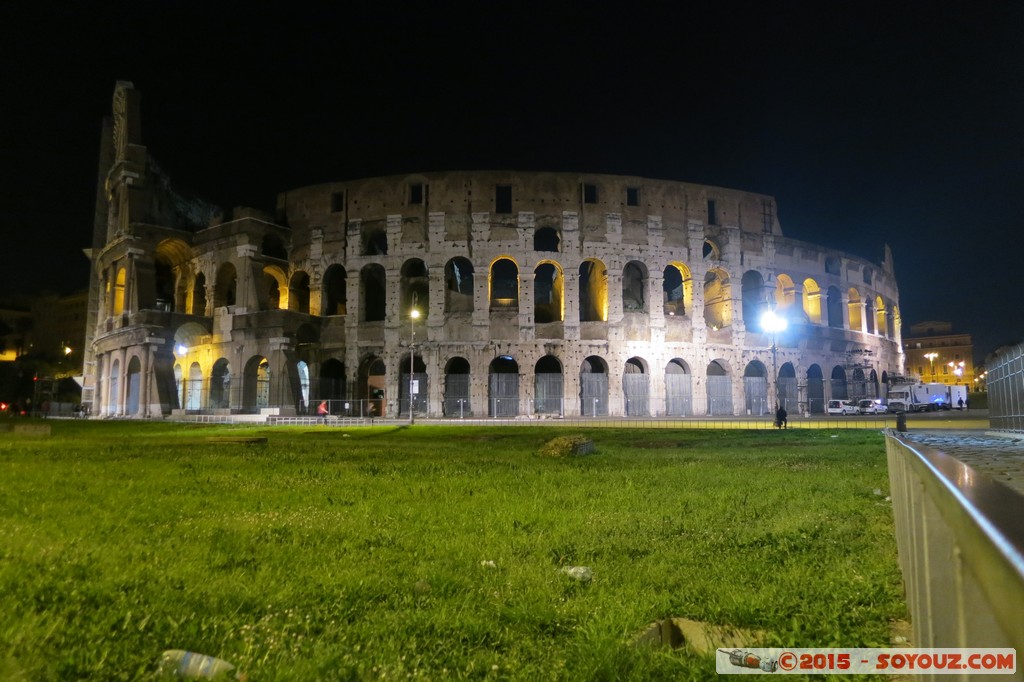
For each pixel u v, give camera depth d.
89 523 10.25
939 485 2.52
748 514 11.79
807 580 7.56
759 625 6.28
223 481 15.94
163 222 71.44
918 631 4.13
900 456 6.70
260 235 67.06
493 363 69.25
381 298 74.19
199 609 6.32
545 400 62.91
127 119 69.19
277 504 12.62
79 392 102.19
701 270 67.62
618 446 29.58
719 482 16.19
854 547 9.20
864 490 14.70
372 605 6.69
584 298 74.06
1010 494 1.93
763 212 72.06
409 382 64.44
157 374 63.31
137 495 13.46
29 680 4.66
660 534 10.10
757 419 56.28
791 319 72.38
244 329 64.31
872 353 80.94
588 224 65.25
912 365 160.12
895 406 74.44
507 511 11.94
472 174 65.50
